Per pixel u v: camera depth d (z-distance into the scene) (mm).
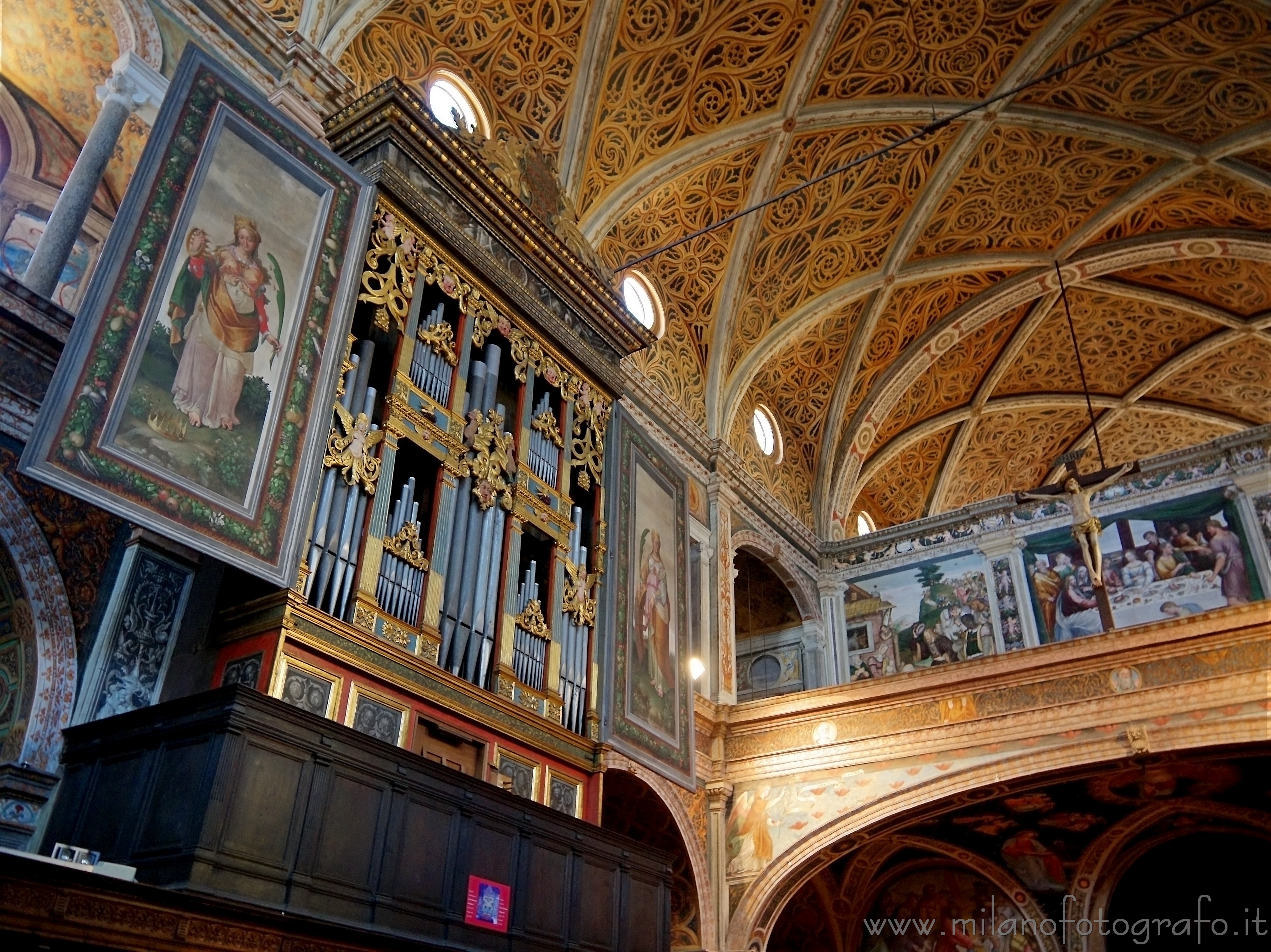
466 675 10906
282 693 8867
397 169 11898
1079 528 17203
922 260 22734
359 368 10867
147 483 8141
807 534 22922
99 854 7598
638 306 19531
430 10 15039
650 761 13078
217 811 7562
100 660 9328
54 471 7562
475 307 12617
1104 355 24953
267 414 9375
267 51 12742
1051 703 15141
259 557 8836
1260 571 18438
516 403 13203
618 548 13805
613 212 18328
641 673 13531
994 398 26094
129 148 12891
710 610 18891
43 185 14180
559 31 16562
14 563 9141
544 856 10516
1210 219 21234
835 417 24141
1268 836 17188
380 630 9969
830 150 20156
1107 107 19562
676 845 16469
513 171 13727
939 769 15609
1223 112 19000
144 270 8703
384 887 8633
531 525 12516
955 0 17938
